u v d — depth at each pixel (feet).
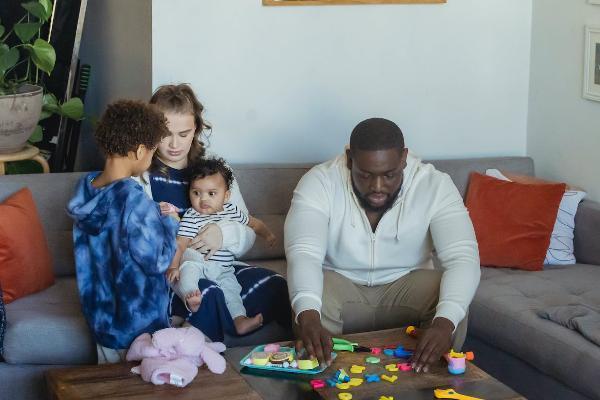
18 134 14.25
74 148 16.63
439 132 15.49
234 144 14.53
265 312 11.77
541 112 15.55
